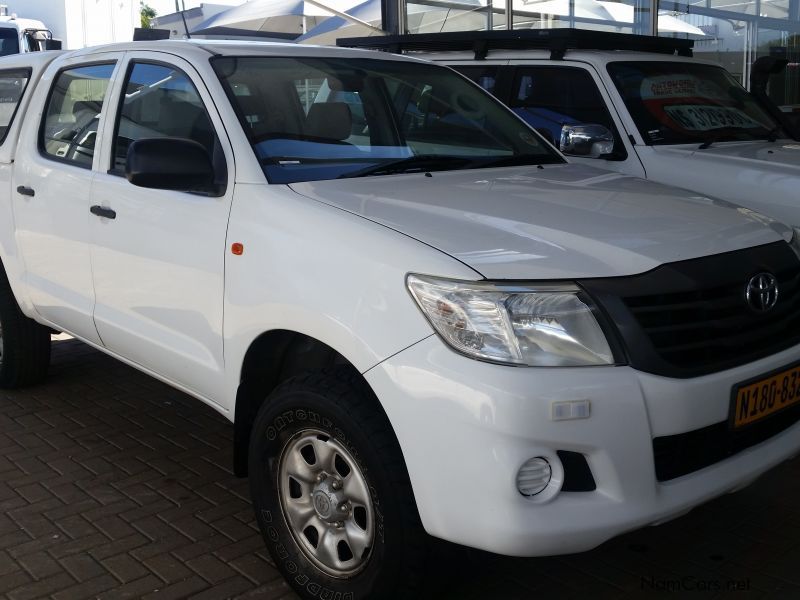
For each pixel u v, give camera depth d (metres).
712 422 2.66
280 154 3.37
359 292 2.72
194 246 3.37
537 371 2.45
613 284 2.58
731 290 2.79
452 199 3.15
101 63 4.30
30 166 4.53
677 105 5.97
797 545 3.42
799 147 5.86
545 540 2.46
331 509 2.88
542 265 2.60
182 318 3.49
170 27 14.66
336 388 2.77
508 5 10.78
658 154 5.54
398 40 7.07
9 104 4.95
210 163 3.33
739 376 2.72
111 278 3.90
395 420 2.58
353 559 2.86
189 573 3.29
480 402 2.43
